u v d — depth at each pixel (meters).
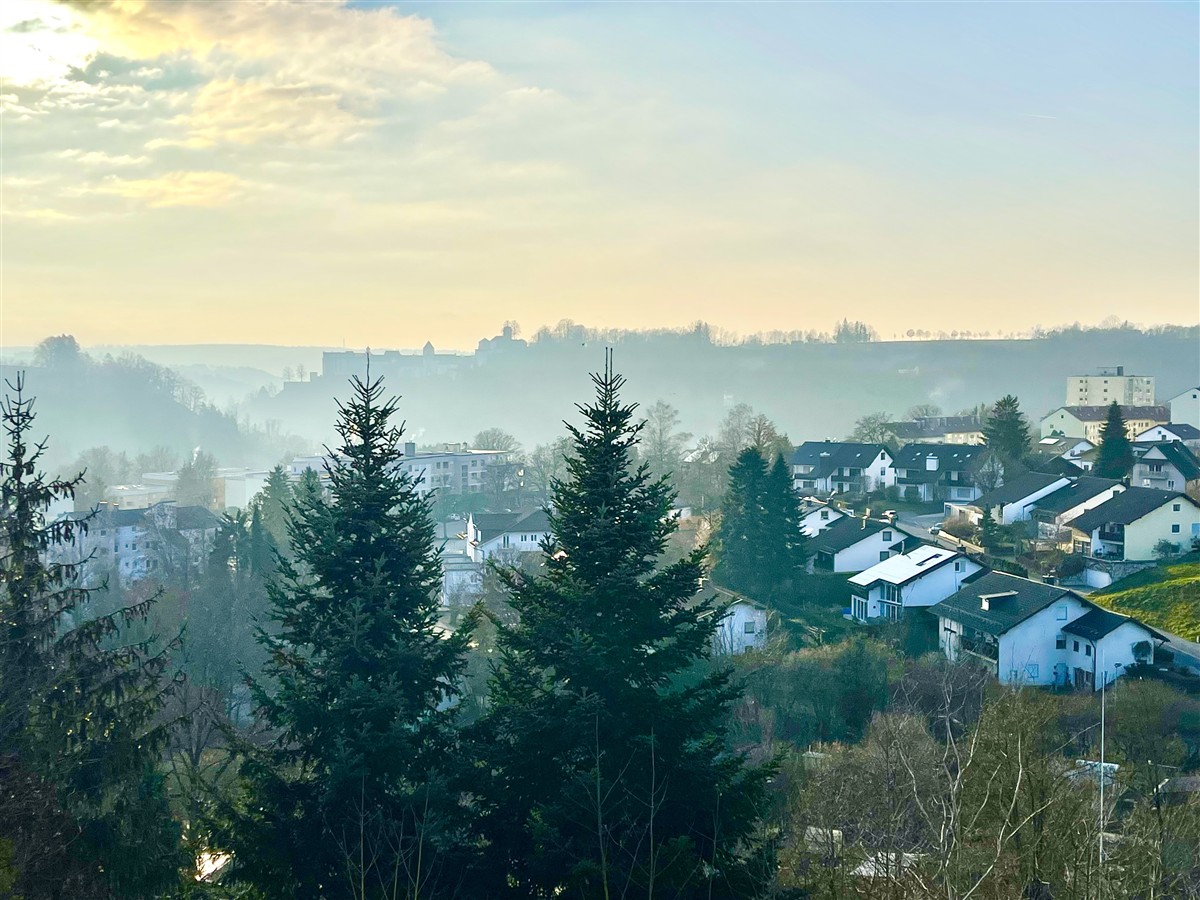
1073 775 25.98
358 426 21.22
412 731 20.52
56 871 16.84
